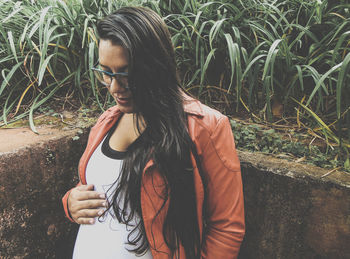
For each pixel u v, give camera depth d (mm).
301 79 1232
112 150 785
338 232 989
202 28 1422
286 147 1211
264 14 1642
